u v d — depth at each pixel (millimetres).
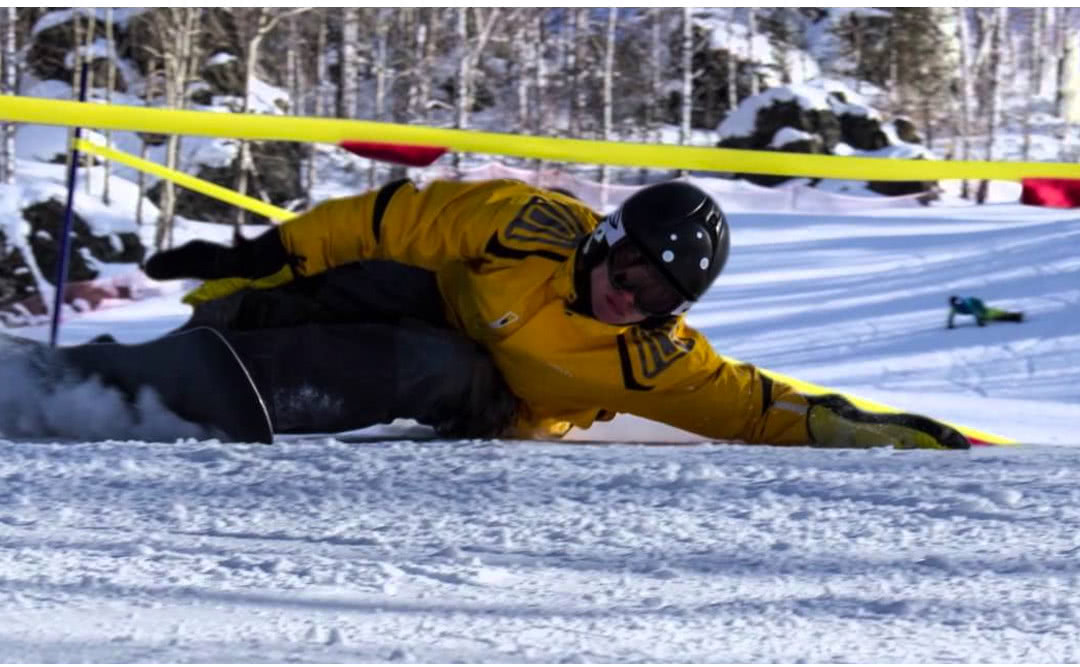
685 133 68188
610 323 9531
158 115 8391
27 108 8227
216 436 9031
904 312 29500
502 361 10180
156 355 9133
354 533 6078
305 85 73312
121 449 8195
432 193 10320
